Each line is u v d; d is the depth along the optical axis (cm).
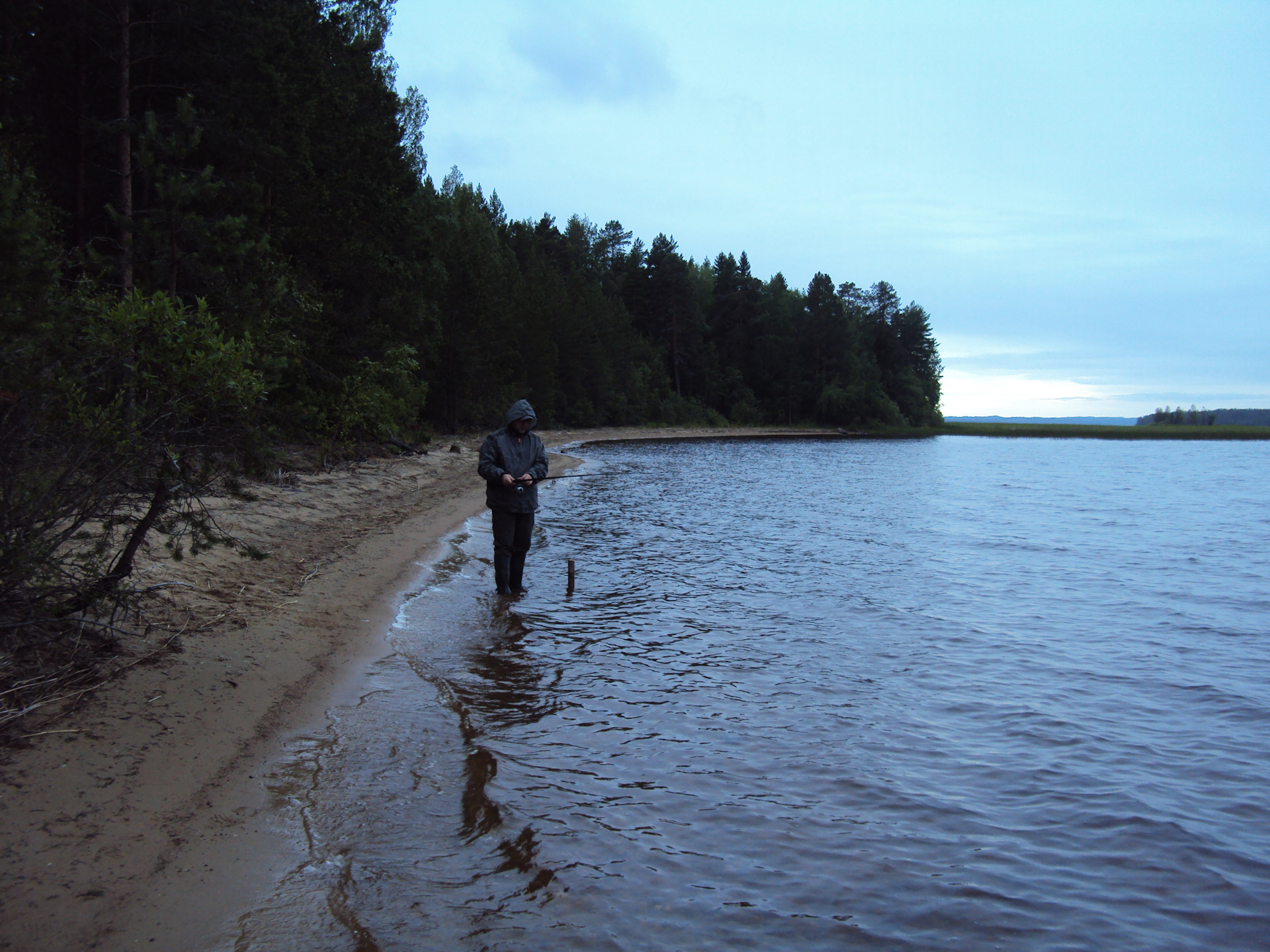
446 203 4578
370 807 357
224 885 290
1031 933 288
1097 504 2197
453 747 430
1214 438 11206
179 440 483
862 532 1427
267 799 357
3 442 403
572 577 829
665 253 8000
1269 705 539
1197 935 290
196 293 1127
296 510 1159
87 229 1590
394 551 984
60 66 1504
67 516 430
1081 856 343
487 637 650
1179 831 366
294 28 1777
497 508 807
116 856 296
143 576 632
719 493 2123
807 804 383
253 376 500
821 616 768
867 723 491
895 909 300
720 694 536
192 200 1161
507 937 273
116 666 464
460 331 3875
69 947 248
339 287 2148
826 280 8762
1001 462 4706
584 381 6397
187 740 397
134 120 1287
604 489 2125
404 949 263
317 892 291
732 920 289
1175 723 505
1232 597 923
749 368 8894
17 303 477
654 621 725
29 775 339
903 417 9394
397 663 570
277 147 1586
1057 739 473
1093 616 809
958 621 767
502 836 338
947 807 384
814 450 5469
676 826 356
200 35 1449
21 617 418
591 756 427
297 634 599
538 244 8081
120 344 461
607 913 290
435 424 3959
